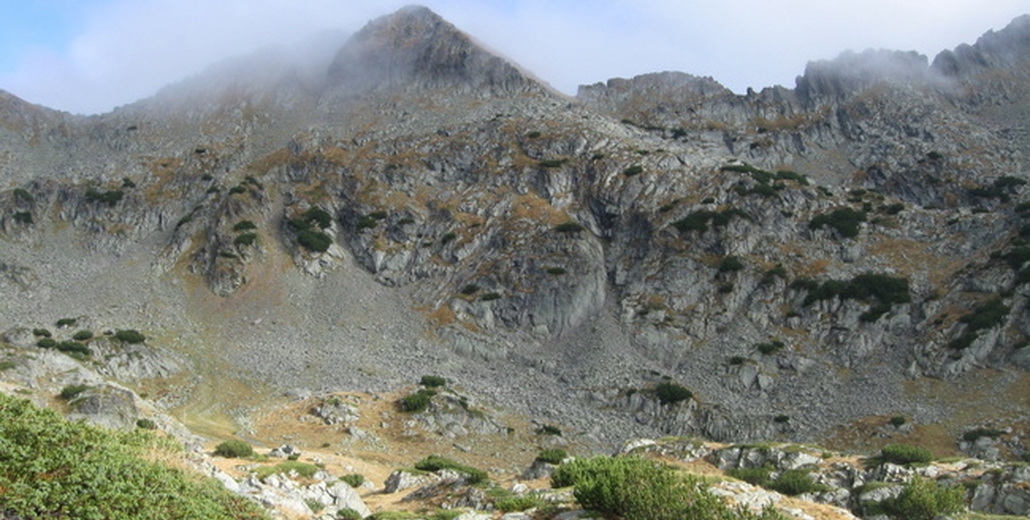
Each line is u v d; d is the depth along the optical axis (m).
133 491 17.22
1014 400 89.25
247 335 117.25
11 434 17.23
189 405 90.94
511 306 122.69
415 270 135.62
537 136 159.25
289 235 142.62
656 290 123.19
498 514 24.66
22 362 68.19
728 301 118.00
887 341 107.12
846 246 126.00
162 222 152.62
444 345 116.19
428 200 150.25
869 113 187.62
